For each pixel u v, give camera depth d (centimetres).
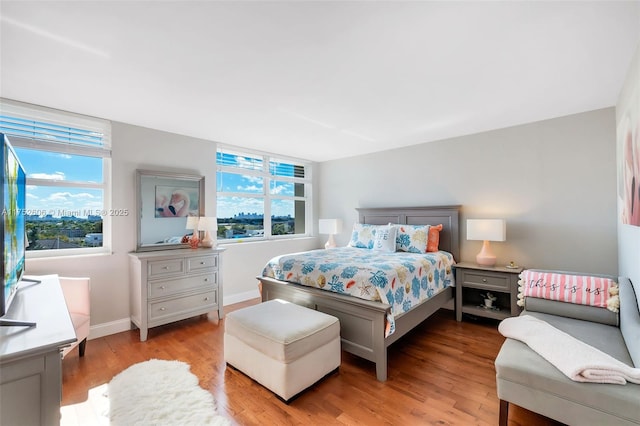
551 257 320
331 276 258
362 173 484
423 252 358
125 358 250
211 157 392
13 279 140
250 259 435
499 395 161
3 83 223
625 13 148
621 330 193
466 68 206
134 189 324
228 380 217
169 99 256
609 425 130
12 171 134
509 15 150
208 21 153
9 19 148
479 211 368
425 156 413
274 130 350
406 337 297
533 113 301
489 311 329
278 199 495
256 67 202
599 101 270
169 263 308
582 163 302
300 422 172
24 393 98
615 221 285
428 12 147
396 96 254
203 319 349
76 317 245
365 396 198
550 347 163
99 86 229
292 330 200
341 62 196
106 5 139
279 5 141
